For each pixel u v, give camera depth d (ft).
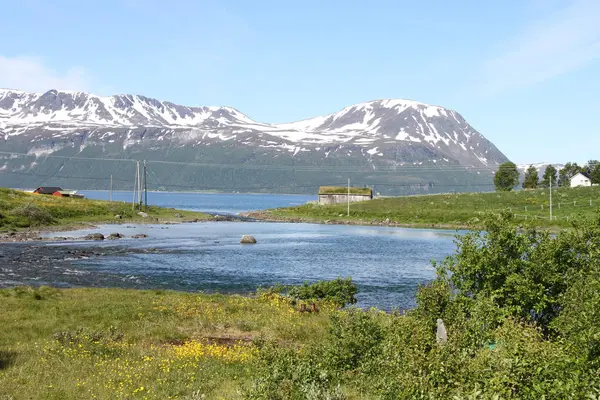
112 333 86.43
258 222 484.74
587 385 37.63
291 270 196.65
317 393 48.73
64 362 67.92
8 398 52.06
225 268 199.31
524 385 40.19
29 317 98.68
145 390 57.11
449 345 49.16
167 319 101.45
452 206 484.74
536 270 70.69
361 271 195.31
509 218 77.36
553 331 65.77
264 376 53.52
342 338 67.26
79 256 219.20
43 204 406.41
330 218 496.23
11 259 203.31
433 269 201.16
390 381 47.37
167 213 516.73
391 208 505.66
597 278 58.65
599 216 72.84
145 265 201.77
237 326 98.07
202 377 62.90
